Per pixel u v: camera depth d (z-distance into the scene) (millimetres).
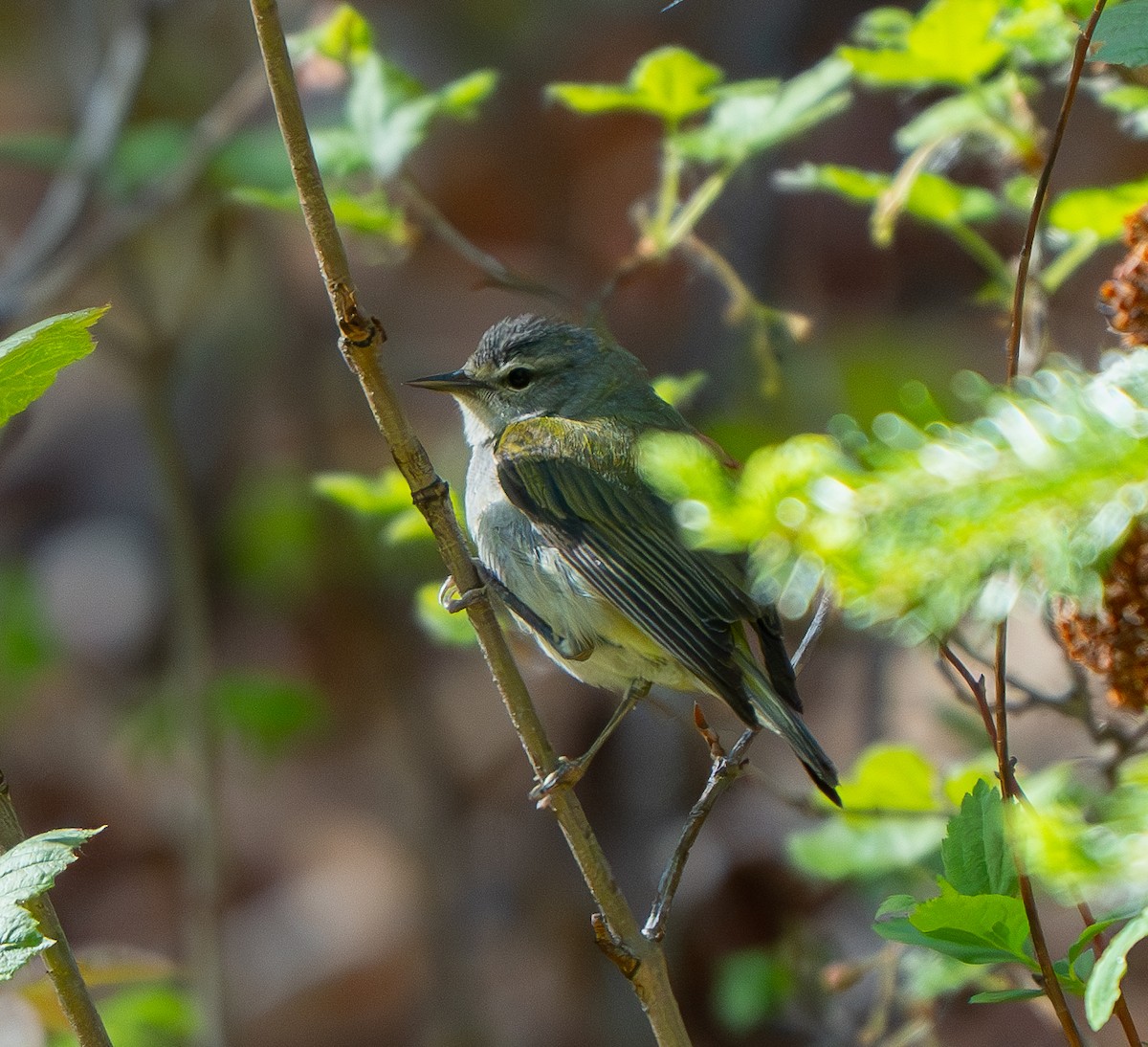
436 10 18469
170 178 11797
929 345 14000
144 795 15797
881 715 11953
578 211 17750
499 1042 13594
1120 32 4660
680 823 13164
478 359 8594
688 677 7586
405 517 8094
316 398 15961
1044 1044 11102
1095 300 10938
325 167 8172
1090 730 6840
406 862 14969
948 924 4395
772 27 15227
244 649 16016
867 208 14883
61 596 17391
